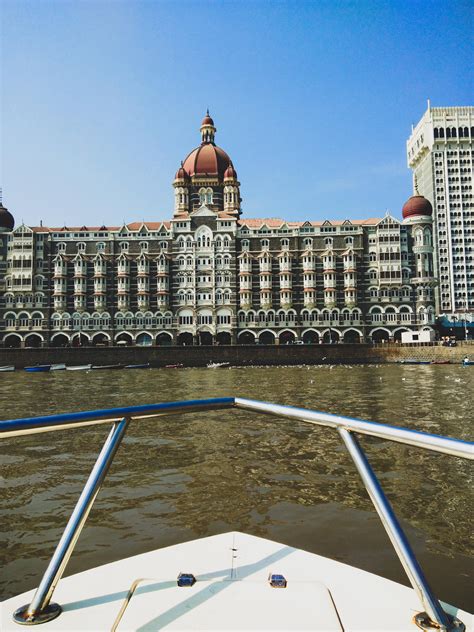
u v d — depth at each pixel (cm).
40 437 2233
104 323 10094
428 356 8881
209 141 12150
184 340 10350
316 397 3725
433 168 15100
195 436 2214
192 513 1282
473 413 2875
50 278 10150
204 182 11338
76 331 10025
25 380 5844
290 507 1323
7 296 10044
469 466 1694
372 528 1176
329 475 1614
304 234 10288
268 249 10300
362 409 3058
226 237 10256
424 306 9975
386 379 5406
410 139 17012
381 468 1684
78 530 396
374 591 420
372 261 10219
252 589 414
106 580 439
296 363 9006
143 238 10319
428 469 1667
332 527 1184
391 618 375
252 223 10825
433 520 1236
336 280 10125
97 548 1070
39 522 1231
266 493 1441
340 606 394
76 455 1906
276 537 1127
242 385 4853
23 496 1433
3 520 1246
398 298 10050
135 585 423
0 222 10431
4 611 381
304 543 1093
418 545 1088
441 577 939
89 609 384
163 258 10106
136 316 10112
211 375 6494
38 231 10481
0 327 10031
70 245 10281
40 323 10050
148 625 361
